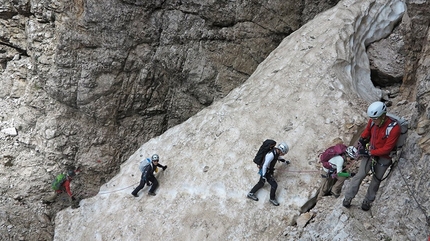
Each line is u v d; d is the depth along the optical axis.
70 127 11.93
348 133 8.37
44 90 11.99
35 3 11.34
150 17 11.39
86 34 11.26
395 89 10.24
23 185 11.72
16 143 12.08
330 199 7.56
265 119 9.45
